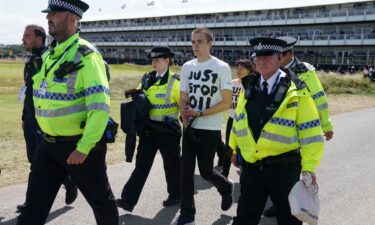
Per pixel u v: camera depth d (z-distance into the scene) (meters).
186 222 4.74
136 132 5.16
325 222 5.19
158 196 5.96
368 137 11.46
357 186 6.73
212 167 4.90
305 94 3.42
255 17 70.50
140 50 91.75
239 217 3.62
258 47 3.48
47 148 3.56
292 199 3.30
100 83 3.37
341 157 8.83
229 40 74.50
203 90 4.77
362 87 31.55
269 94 3.49
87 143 3.32
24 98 5.16
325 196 6.19
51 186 3.65
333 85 31.19
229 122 7.08
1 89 24.41
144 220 5.07
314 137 3.40
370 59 58.72
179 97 5.21
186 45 81.75
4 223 4.78
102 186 3.65
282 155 3.48
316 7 63.22
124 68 54.88
